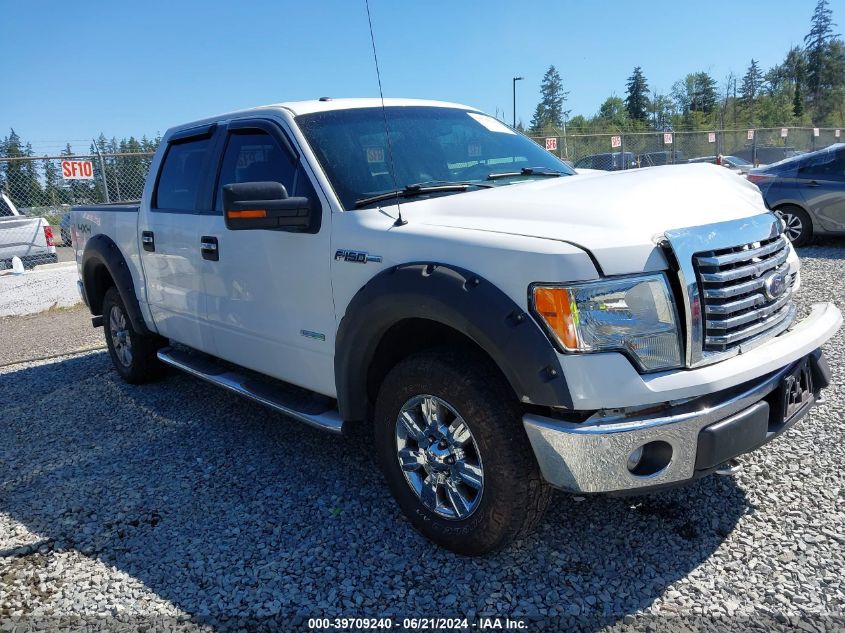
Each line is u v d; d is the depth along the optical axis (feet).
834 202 31.96
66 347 24.04
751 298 8.48
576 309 7.57
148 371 17.95
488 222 9.09
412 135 12.29
